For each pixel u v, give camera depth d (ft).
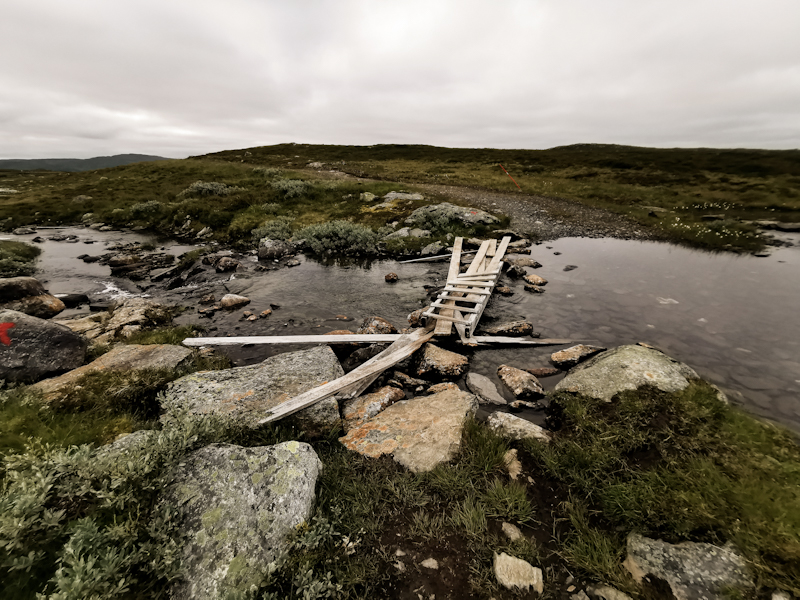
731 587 9.31
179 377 21.11
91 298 40.60
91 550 8.86
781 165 132.16
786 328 27.27
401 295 39.40
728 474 12.77
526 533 12.09
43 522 8.82
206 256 56.03
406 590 10.25
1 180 212.02
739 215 66.95
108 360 22.35
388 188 93.25
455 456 15.34
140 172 146.92
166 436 12.64
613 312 31.50
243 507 11.03
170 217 82.33
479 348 27.07
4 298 32.91
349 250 57.00
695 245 52.95
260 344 28.43
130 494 10.19
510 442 16.28
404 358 25.27
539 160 174.81
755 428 15.05
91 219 91.09
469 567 10.81
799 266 41.93
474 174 134.21
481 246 51.39
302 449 13.48
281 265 51.88
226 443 13.19
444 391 20.33
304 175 125.70
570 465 14.44
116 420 16.16
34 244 68.28
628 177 122.31
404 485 13.75
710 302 32.58
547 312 32.50
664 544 10.68
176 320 33.76
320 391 18.94
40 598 7.22
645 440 14.82
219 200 86.17
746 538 10.32
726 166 136.46
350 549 11.17
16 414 14.89
